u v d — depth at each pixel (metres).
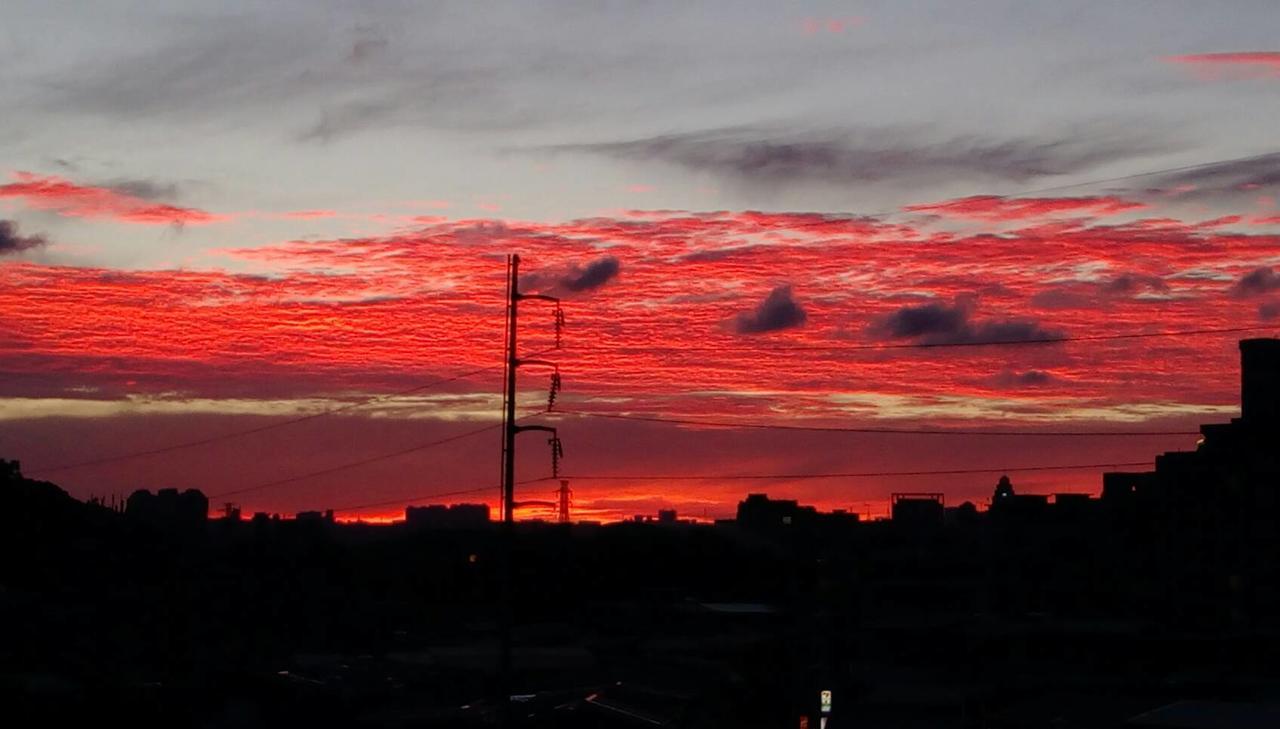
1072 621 64.75
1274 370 75.06
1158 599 72.19
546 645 76.06
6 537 89.56
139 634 78.38
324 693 61.94
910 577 79.25
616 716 55.59
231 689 65.06
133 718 58.47
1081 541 76.94
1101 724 43.31
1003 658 56.56
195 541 111.25
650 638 74.50
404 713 59.75
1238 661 53.28
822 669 61.25
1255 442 73.62
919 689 53.94
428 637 81.88
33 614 74.75
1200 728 34.38
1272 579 68.88
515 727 54.78
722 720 58.97
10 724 55.50
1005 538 79.31
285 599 89.88
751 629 78.25
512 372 48.25
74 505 102.25
